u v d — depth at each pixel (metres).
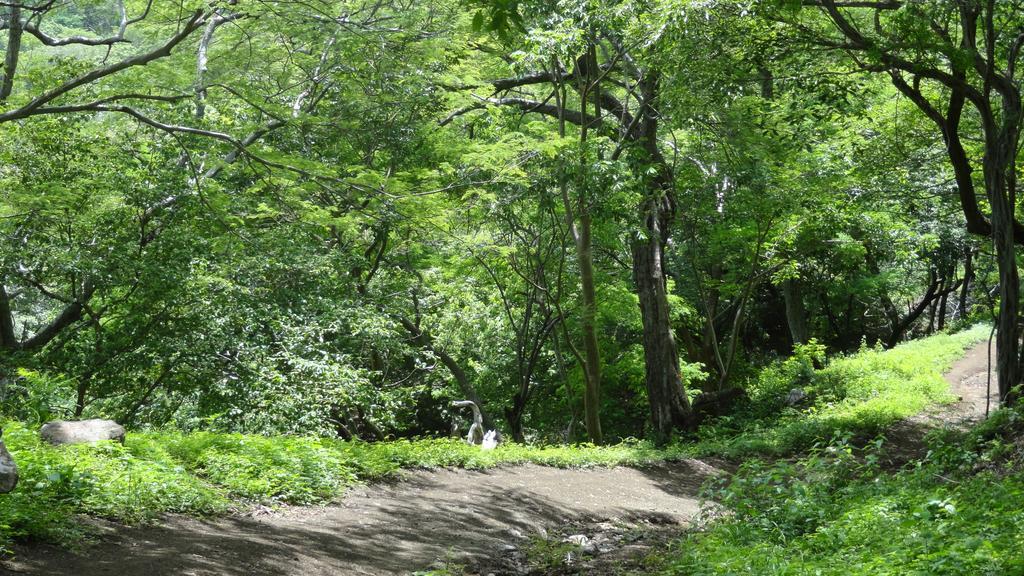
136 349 15.69
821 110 17.44
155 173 16.61
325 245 18.55
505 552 9.41
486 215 19.75
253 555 7.43
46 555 6.41
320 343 16.11
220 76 15.68
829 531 7.50
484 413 24.69
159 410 16.53
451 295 24.22
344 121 15.74
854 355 33.69
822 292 38.75
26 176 16.39
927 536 6.20
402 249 20.80
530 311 23.97
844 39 15.41
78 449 8.77
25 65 19.84
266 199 16.84
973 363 29.81
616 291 24.80
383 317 18.50
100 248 15.93
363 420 19.83
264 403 14.53
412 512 10.43
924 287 47.91
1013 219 15.53
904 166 20.59
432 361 25.02
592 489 14.07
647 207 21.86
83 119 16.34
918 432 20.09
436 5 19.03
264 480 9.70
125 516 7.74
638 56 19.70
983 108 15.11
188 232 16.19
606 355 28.47
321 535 8.61
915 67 14.18
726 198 23.55
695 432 22.14
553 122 25.27
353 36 16.25
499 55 21.47
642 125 21.86
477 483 12.91
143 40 18.91
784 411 23.02
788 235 24.38
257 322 15.91
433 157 19.25
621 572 8.34
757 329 42.00
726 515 10.63
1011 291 15.34
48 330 17.02
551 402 31.84
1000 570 5.21
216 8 13.34
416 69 18.28
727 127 19.33
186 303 15.93
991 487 8.05
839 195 22.91
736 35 14.90
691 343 30.09
